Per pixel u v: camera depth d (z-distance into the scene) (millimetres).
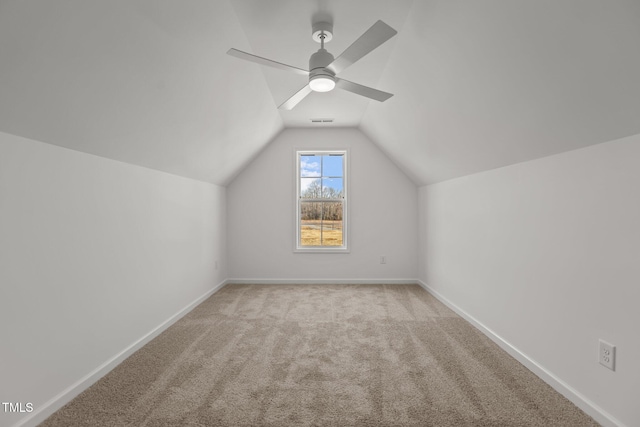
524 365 2309
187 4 1694
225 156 3875
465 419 1711
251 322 3227
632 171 1503
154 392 1973
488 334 2838
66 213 1907
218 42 2129
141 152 2523
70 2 1259
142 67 1811
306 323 3195
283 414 1760
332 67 2061
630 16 1098
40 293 1730
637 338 1490
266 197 4988
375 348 2607
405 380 2107
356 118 4445
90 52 1505
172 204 3244
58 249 1848
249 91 2986
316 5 1973
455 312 3541
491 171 2814
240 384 2062
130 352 2490
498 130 2270
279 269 4992
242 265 4992
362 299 4070
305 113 4215
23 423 1608
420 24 1993
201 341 2762
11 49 1259
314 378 2137
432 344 2686
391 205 4973
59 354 1848
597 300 1702
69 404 1848
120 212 2416
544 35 1409
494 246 2764
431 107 2703
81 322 2016
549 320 2072
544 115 1811
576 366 1846
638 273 1484
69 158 1931
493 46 1684
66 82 1546
